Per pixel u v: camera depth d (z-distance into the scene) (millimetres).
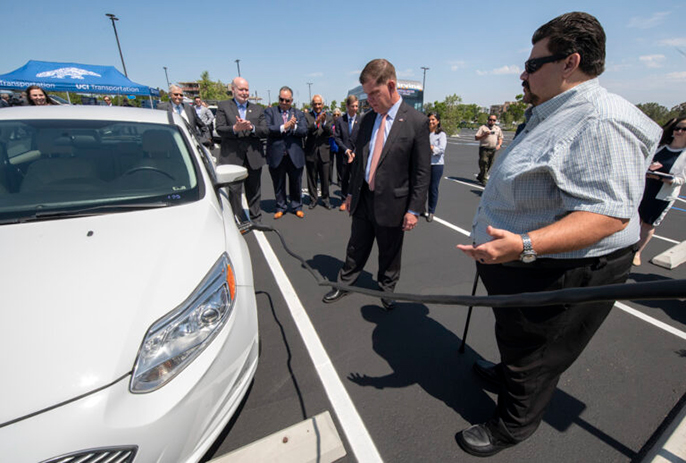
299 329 2449
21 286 1173
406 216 2383
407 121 2234
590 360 2174
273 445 1501
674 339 2398
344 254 3797
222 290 1382
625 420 1737
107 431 982
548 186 1091
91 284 1207
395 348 2258
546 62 1090
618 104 992
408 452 1555
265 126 4336
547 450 1570
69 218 1565
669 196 3299
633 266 3678
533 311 1222
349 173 5316
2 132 1891
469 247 1064
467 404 1819
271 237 4289
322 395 1863
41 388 957
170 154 2102
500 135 7590
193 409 1159
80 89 11406
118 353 1061
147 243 1427
